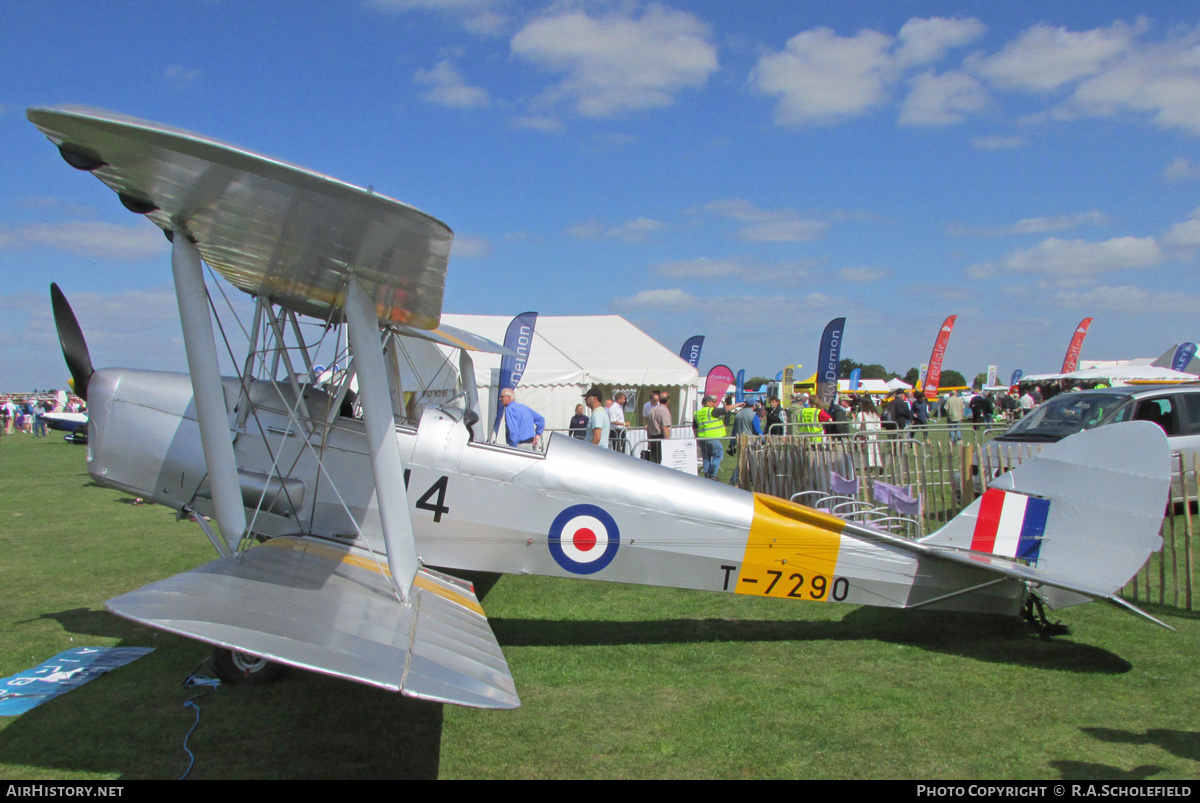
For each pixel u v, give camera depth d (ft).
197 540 27.99
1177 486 29.43
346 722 13.08
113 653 16.15
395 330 19.67
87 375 19.25
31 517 32.99
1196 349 87.81
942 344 95.40
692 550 18.03
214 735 12.49
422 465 17.63
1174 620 18.92
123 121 9.16
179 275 13.82
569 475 17.89
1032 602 17.63
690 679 15.33
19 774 11.12
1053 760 11.75
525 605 20.90
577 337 63.87
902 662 16.20
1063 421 33.27
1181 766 11.50
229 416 17.70
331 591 12.85
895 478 31.17
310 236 12.39
